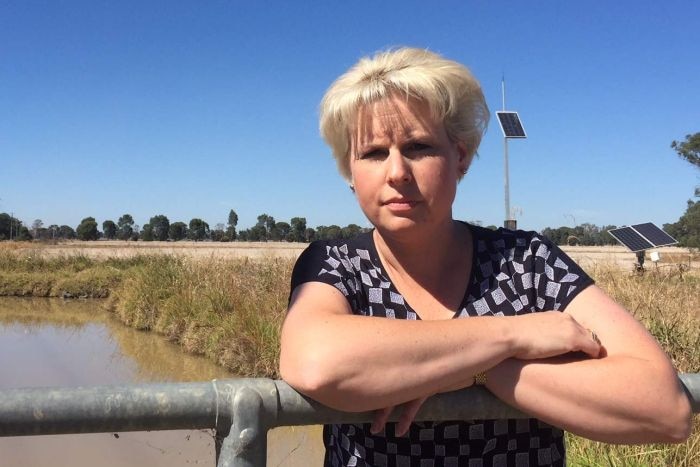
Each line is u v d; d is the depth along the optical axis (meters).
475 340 1.17
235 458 1.09
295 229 71.31
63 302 16.78
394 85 1.31
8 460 4.72
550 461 1.34
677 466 3.05
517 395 1.18
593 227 34.69
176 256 17.09
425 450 1.28
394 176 1.31
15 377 8.21
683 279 9.67
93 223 74.38
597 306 1.34
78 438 5.20
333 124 1.43
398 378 1.12
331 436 1.43
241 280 11.73
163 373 8.30
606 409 1.15
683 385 1.25
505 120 9.16
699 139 31.36
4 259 20.41
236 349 8.53
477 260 1.45
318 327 1.18
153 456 4.77
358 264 1.43
